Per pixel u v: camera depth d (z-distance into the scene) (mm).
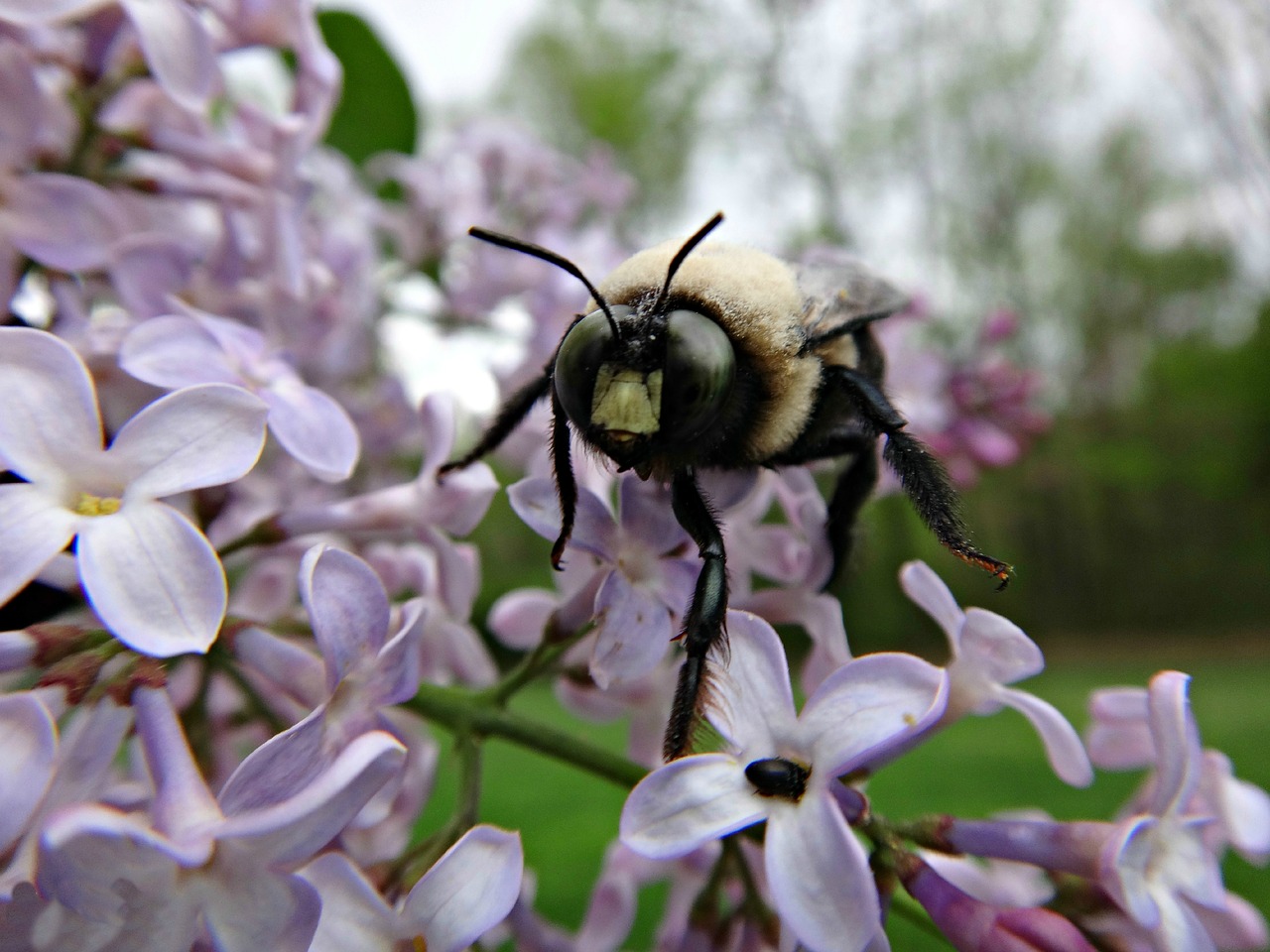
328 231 87
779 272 49
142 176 61
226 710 55
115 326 51
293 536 51
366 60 94
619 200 116
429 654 56
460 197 105
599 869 142
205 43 51
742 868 46
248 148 65
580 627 47
